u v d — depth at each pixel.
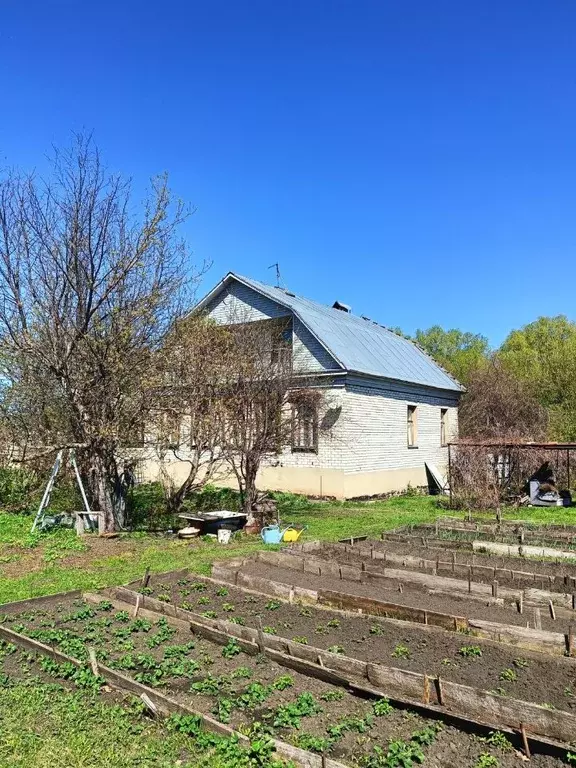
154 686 4.82
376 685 4.82
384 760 3.73
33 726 4.13
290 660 5.21
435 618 6.29
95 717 4.24
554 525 13.63
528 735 3.94
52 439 13.09
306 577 8.58
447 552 10.65
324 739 3.99
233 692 4.74
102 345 11.79
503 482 18.59
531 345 41.03
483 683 4.93
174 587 8.07
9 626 6.36
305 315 18.88
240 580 8.12
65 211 12.13
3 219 12.16
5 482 14.94
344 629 6.26
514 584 8.27
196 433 13.91
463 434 30.22
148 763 3.67
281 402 14.28
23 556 9.85
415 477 22.39
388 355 22.19
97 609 7.02
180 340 12.95
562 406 29.94
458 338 52.12
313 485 18.41
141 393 12.16
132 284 12.34
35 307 11.94
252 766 3.61
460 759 3.80
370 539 12.02
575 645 5.48
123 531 12.24
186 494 15.62
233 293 20.91
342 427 17.98
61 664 5.22
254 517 12.77
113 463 12.47
